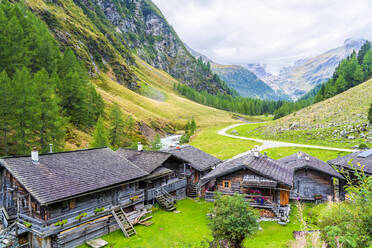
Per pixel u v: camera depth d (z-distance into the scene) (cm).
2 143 4134
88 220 2003
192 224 2309
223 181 2636
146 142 8719
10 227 1947
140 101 14600
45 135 4278
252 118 17962
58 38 13338
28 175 1830
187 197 3297
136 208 2533
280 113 14262
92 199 2106
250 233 1527
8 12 7331
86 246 1911
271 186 2283
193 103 19588
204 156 3834
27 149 4038
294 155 3594
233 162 2902
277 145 6588
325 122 7556
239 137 8775
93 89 7856
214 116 16875
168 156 3009
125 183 2339
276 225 2194
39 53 6944
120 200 2358
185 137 9206
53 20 14150
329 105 8756
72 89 6625
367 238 793
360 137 5966
